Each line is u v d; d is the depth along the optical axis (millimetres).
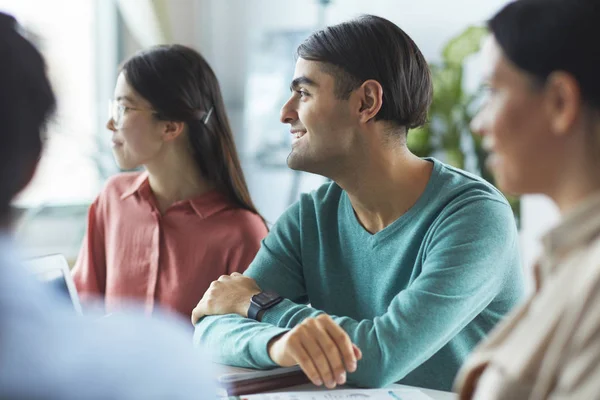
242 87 4582
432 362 1470
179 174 2039
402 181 1482
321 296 1597
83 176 4129
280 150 4328
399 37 1470
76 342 501
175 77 1954
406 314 1320
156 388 505
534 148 780
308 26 4223
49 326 498
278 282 1619
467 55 3510
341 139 1454
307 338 1255
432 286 1342
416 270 1444
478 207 1419
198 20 4633
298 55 1494
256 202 4496
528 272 3521
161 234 2031
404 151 1497
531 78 771
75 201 4086
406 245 1465
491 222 1409
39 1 4062
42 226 3992
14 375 469
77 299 1576
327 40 1452
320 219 1605
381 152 1464
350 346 1261
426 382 1470
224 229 1999
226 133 2043
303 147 1480
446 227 1408
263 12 4461
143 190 2084
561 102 753
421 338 1312
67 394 476
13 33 587
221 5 4645
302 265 1635
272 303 1443
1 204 578
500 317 1485
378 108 1434
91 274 2150
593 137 733
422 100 1495
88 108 4293
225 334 1415
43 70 596
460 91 3514
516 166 797
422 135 3520
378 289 1507
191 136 1999
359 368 1292
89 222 2164
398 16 3951
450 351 1464
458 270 1353
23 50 582
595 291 654
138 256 2043
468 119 3506
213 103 2016
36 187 621
